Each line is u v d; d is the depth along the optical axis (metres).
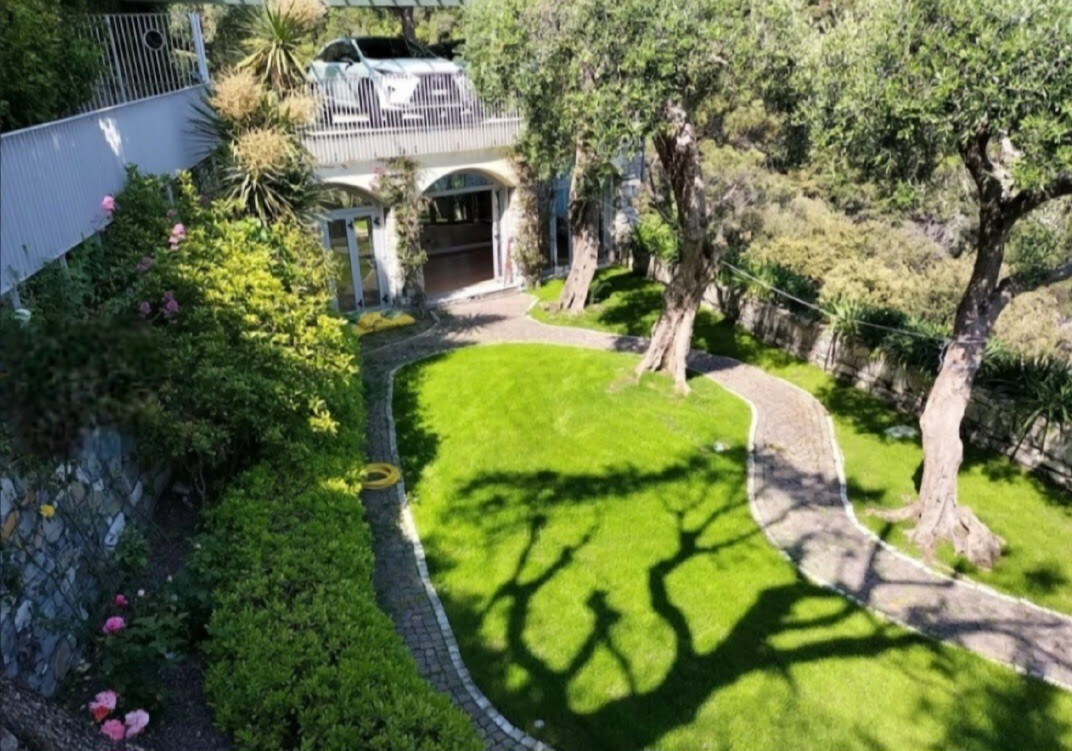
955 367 8.22
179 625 4.66
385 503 8.88
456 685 6.12
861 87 6.81
